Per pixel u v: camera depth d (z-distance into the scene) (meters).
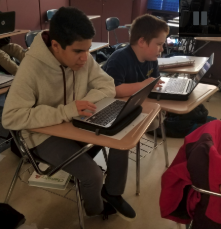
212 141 0.90
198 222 0.89
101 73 1.38
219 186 0.81
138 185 1.60
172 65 2.14
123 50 1.65
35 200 1.57
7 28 2.22
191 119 2.30
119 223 1.42
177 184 0.97
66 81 1.22
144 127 1.03
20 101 1.03
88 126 1.00
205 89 1.65
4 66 1.93
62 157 1.13
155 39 1.56
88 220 1.43
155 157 2.03
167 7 4.92
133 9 5.05
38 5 4.39
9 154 2.02
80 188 1.22
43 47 1.09
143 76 1.77
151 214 1.49
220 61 3.41
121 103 1.20
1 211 1.02
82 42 1.01
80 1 5.15
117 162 1.28
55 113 1.05
